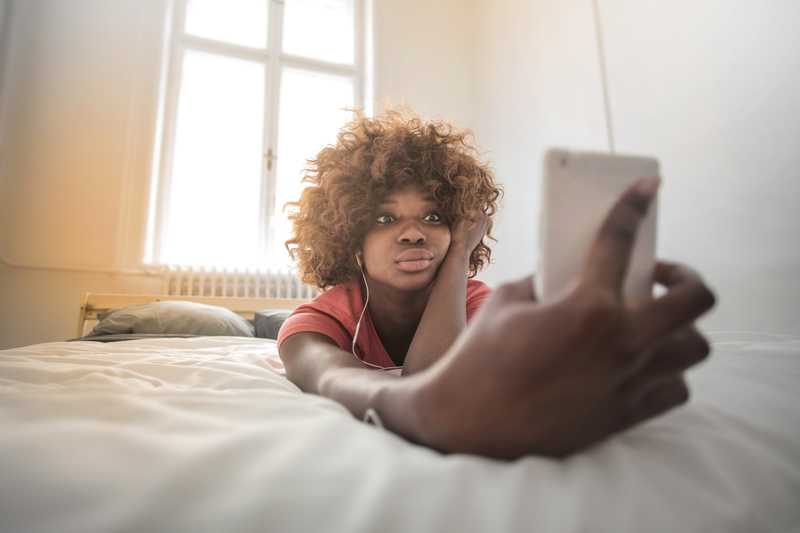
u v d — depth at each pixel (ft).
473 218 1.91
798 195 3.30
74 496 0.68
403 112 2.27
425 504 0.64
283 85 8.67
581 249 0.78
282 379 1.77
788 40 3.45
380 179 1.79
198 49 8.15
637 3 5.18
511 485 0.67
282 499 0.66
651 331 0.65
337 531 0.61
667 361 0.74
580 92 6.21
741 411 1.03
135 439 0.84
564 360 0.64
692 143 4.32
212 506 0.65
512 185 7.87
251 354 2.74
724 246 3.88
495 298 0.79
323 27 9.19
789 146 3.39
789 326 3.26
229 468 0.74
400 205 1.77
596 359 0.65
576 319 0.63
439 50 9.42
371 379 1.16
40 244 6.43
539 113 7.20
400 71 9.02
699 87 4.28
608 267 0.66
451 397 0.75
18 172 6.47
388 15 9.14
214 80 8.25
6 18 6.58
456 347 0.79
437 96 9.22
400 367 2.01
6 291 6.25
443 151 1.97
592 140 5.93
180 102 7.91
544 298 0.77
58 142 6.73
